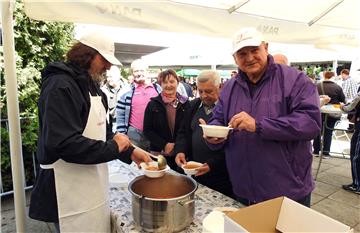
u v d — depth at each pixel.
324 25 2.33
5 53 1.34
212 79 1.85
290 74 1.27
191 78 10.69
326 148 5.13
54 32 3.64
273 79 1.28
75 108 1.09
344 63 10.83
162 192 1.24
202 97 1.89
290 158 1.24
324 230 0.82
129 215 1.27
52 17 1.29
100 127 1.24
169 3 1.59
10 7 1.32
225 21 1.84
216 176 1.76
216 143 1.35
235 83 1.43
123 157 1.28
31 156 3.38
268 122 1.15
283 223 0.92
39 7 1.25
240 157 1.33
